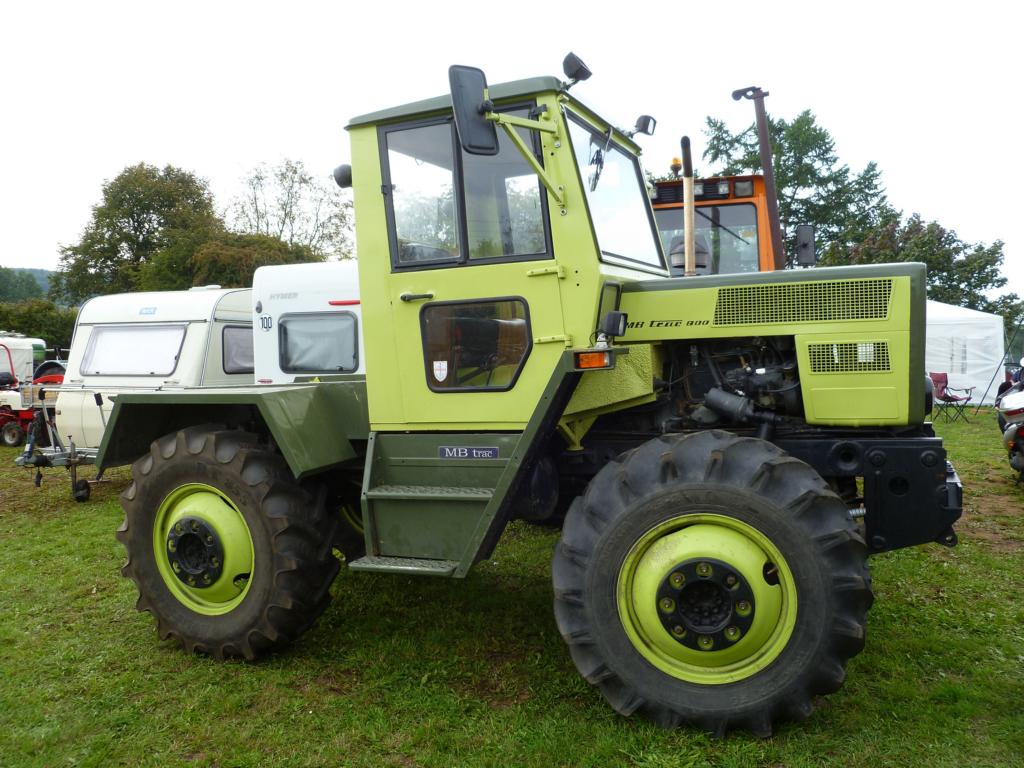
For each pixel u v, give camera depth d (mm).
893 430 3135
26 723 2906
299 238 30125
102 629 3883
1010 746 2607
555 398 2912
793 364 3248
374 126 3266
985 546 5027
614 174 3652
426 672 3260
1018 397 6660
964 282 23406
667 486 2725
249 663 3418
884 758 2543
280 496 3371
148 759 2668
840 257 23938
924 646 3418
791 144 32906
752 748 2592
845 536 2574
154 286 29734
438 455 3217
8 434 11953
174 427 4000
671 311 3279
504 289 3070
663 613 2693
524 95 3002
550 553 4914
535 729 2762
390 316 3266
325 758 2646
